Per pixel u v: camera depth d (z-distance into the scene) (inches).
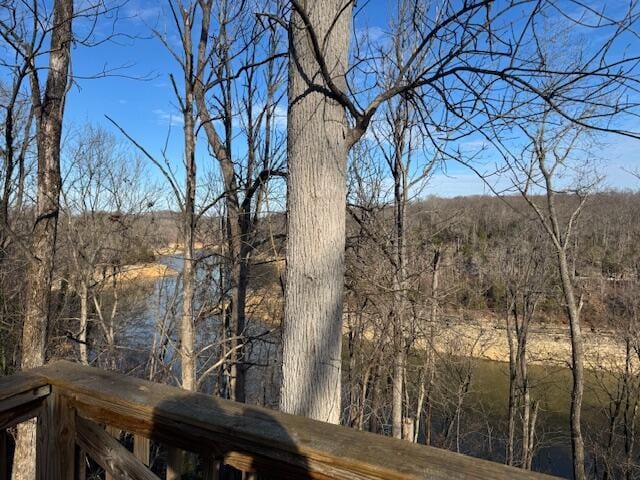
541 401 684.1
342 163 127.6
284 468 42.1
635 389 629.9
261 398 367.2
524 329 656.4
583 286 689.6
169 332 300.0
